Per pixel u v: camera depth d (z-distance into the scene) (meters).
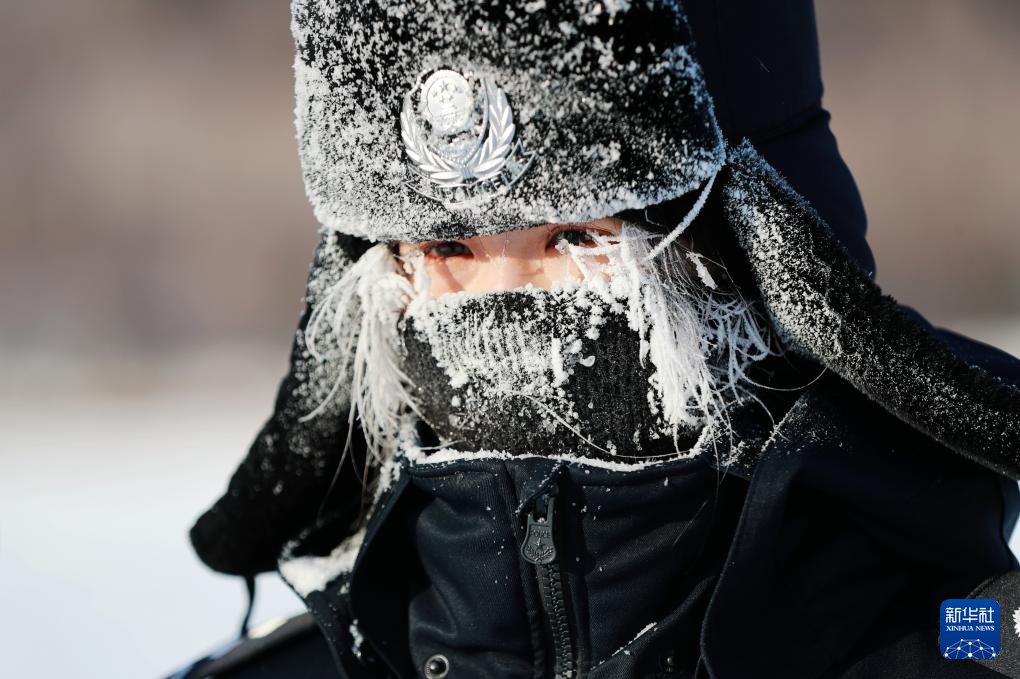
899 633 2.70
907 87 40.09
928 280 31.86
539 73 2.38
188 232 37.25
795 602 2.66
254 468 3.27
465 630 2.76
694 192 2.63
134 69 43.31
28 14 43.38
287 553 3.33
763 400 2.74
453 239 2.55
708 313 2.70
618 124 2.39
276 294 34.06
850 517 2.71
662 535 2.65
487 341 2.69
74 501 11.27
